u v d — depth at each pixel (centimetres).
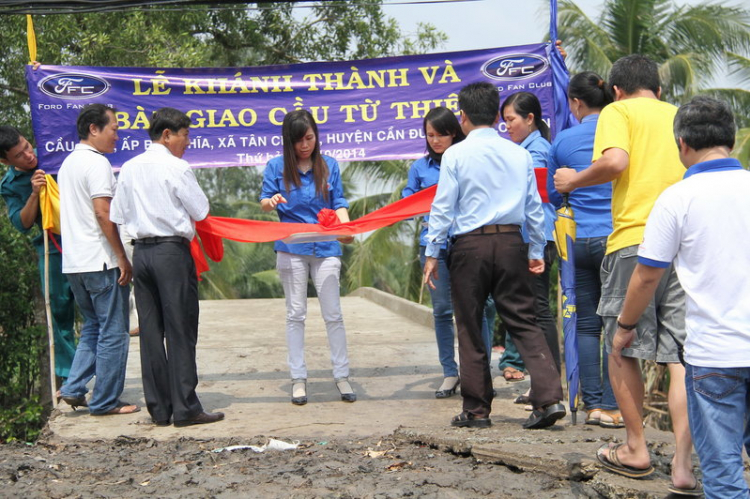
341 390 580
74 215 543
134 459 454
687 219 305
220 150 633
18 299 1162
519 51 620
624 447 376
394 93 630
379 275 2434
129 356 779
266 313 1166
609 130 384
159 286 513
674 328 358
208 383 657
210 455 455
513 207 453
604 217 471
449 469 417
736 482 296
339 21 1577
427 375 665
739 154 1576
